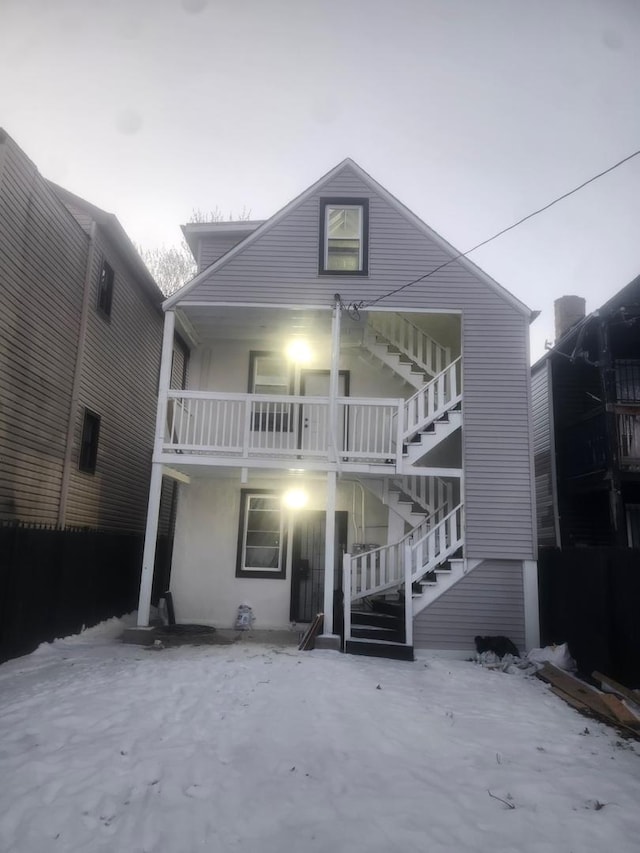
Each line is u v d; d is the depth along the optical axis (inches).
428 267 434.6
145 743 193.3
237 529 473.7
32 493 363.9
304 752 192.9
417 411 452.4
